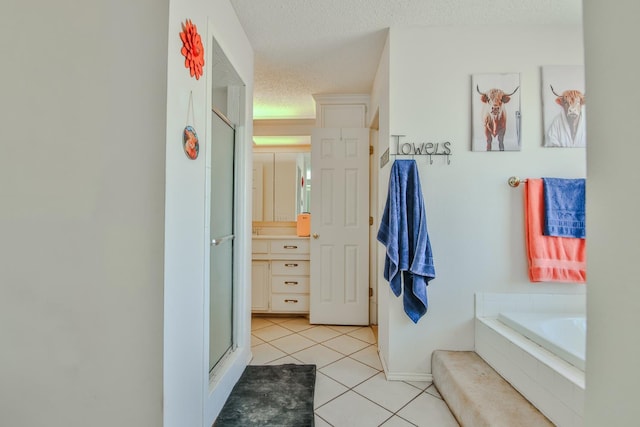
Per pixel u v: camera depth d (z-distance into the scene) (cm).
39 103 110
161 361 103
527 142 191
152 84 104
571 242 182
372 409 162
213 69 177
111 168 107
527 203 186
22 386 112
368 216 298
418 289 183
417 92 195
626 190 54
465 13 181
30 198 111
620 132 55
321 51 222
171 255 107
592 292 62
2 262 112
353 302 297
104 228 107
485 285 193
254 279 321
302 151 384
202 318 132
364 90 289
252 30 196
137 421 106
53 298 110
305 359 221
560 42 191
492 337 170
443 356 184
